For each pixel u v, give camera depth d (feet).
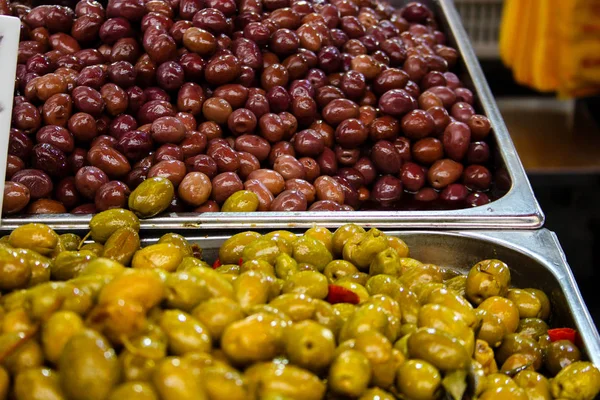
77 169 2.14
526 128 3.90
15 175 2.06
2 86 1.94
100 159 2.10
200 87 2.32
